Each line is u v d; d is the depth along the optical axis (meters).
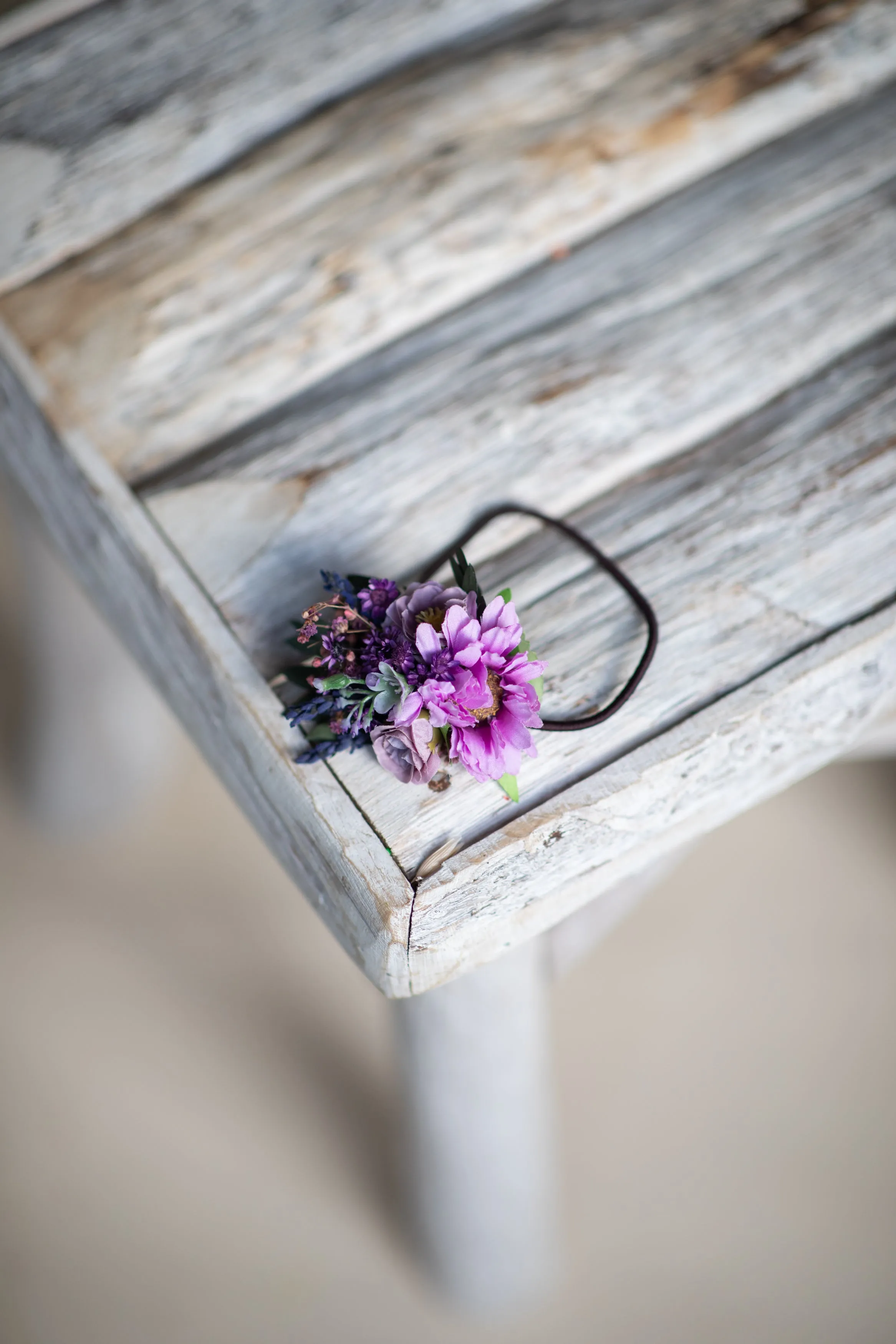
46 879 1.23
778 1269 0.98
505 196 0.70
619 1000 1.12
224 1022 1.14
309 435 0.67
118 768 1.18
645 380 0.68
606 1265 1.00
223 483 0.67
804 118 0.72
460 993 0.71
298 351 0.68
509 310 0.69
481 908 0.61
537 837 0.61
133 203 0.71
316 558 0.65
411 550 0.65
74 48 0.74
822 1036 1.08
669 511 0.66
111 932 1.19
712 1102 1.06
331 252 0.70
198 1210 1.04
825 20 0.73
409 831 0.61
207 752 0.69
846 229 0.70
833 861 1.18
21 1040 1.13
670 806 0.63
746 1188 1.02
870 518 0.65
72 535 0.71
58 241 0.71
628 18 0.74
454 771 0.61
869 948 1.13
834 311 0.68
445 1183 0.83
